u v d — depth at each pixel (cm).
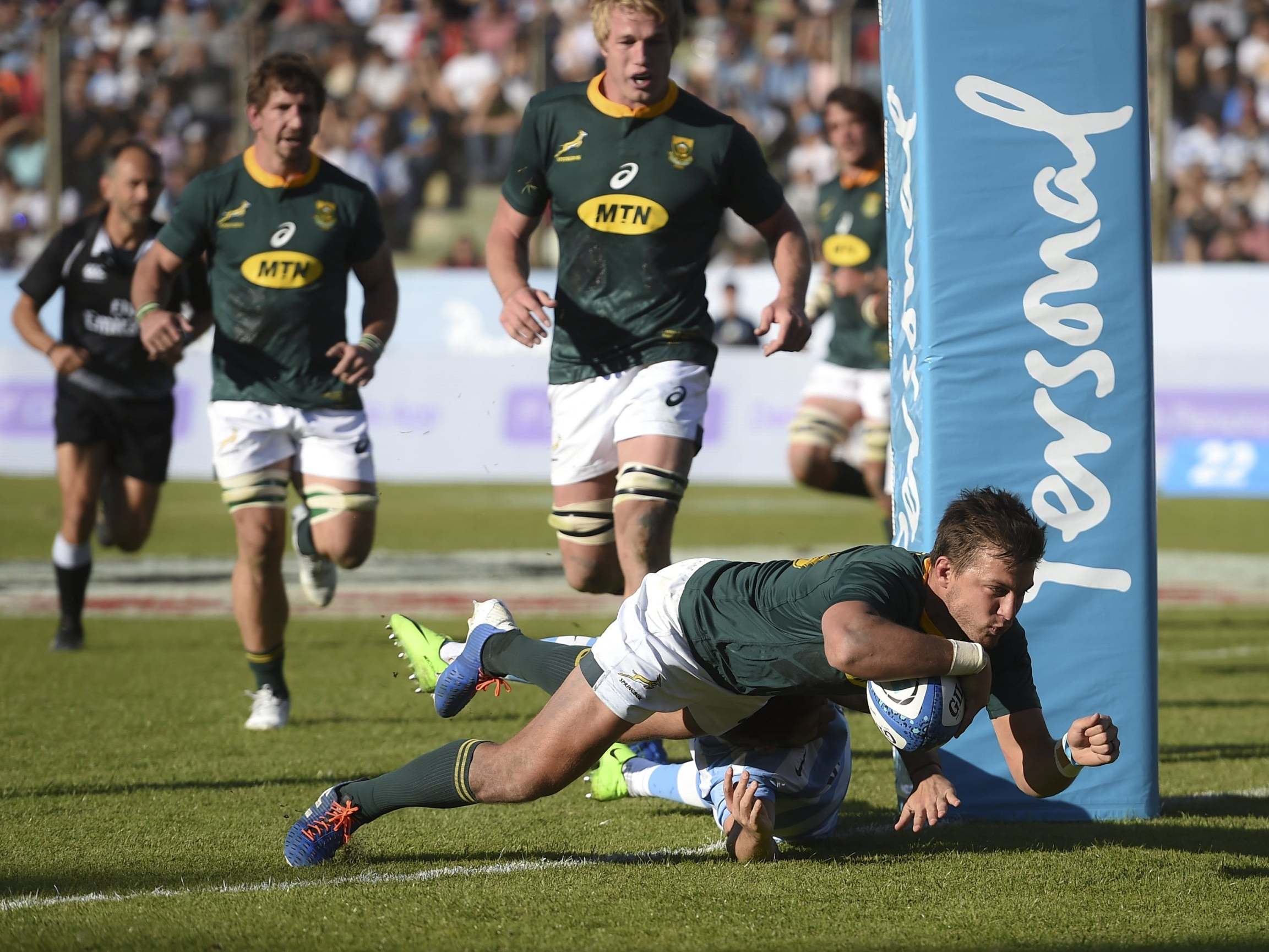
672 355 1666
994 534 1072
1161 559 4166
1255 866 1261
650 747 1545
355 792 1260
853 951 1011
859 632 1064
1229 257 6238
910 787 1444
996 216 1438
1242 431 5328
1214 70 6288
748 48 6838
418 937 1038
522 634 1355
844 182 2981
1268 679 2434
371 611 3189
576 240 1698
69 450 2586
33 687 2275
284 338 1953
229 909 1109
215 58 6594
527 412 5797
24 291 2559
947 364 1443
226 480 1953
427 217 6581
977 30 1433
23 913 1098
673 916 1095
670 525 1639
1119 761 1462
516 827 1441
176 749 1830
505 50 6819
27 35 6919
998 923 1080
